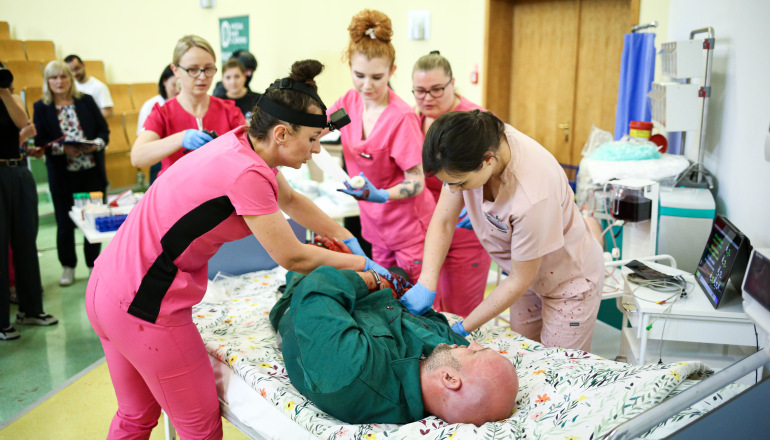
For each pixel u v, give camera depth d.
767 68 1.96
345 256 1.71
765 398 1.08
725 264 1.75
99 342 3.13
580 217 1.75
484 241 1.80
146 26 6.58
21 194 3.07
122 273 1.41
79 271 4.24
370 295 1.65
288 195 1.82
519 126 5.04
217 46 6.18
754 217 2.04
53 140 3.77
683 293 1.84
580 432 1.22
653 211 2.34
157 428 2.33
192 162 1.41
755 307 1.41
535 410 1.38
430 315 1.79
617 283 2.25
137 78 6.83
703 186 2.65
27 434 2.29
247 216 1.38
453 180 1.36
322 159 2.07
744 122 2.20
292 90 1.36
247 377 1.57
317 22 5.29
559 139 4.79
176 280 1.41
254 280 2.34
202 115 2.53
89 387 2.66
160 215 1.39
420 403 1.38
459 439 1.23
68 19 6.99
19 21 7.12
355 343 1.38
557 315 1.82
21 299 3.28
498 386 1.32
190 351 1.48
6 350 3.02
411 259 2.43
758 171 2.01
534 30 4.75
